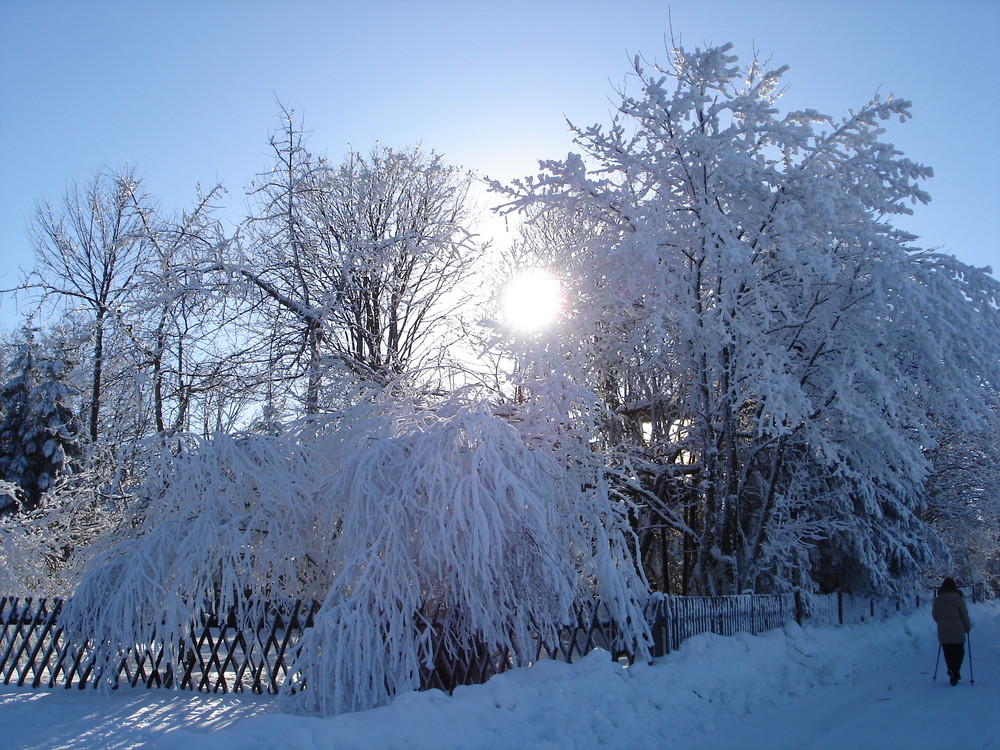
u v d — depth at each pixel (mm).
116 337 13469
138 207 16125
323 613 7273
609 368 14750
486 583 7352
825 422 12641
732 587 12828
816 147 12516
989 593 36000
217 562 8711
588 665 8188
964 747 6480
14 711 7969
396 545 7719
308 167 15609
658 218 11875
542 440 10656
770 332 13055
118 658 8578
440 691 6754
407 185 19391
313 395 12664
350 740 5457
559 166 13133
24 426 24844
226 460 9547
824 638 13711
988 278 12195
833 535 16469
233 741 5297
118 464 10188
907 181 12484
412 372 11406
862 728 7254
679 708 7676
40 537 13023
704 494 15188
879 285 11586
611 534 10000
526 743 6156
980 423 11781
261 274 13938
